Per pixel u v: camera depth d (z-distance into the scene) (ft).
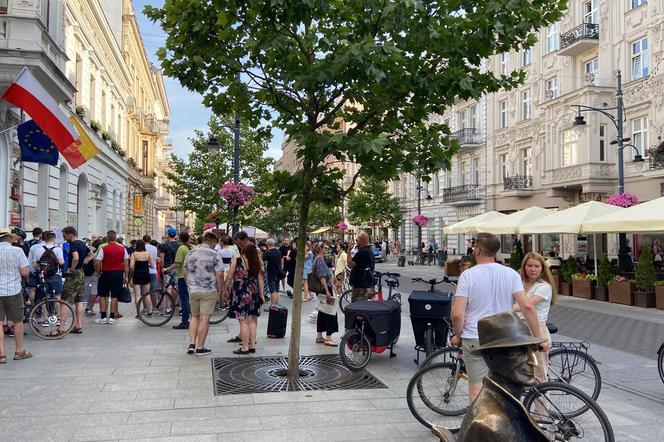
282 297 53.36
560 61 95.09
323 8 19.76
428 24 20.33
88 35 71.05
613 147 83.10
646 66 77.71
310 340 30.37
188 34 21.58
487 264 14.58
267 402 18.62
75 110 62.39
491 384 6.21
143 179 145.07
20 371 22.58
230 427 16.11
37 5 37.40
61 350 26.96
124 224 110.01
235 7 20.40
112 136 91.97
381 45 18.21
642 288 48.24
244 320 26.40
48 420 16.56
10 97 33.24
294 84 20.63
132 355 25.89
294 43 22.20
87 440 14.97
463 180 131.03
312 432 15.79
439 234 142.41
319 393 19.79
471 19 20.95
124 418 16.80
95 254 41.09
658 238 75.72
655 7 75.46
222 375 22.18
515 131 107.65
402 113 23.25
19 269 24.82
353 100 22.44
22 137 40.70
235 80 23.06
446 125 23.20
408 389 16.67
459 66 21.44
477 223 71.15
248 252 26.63
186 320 34.06
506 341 6.42
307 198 22.74
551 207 96.94
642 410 18.49
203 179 75.66
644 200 77.25
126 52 124.36
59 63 44.55
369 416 17.30
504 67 112.57
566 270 59.93
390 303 24.97
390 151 22.17
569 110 89.20
